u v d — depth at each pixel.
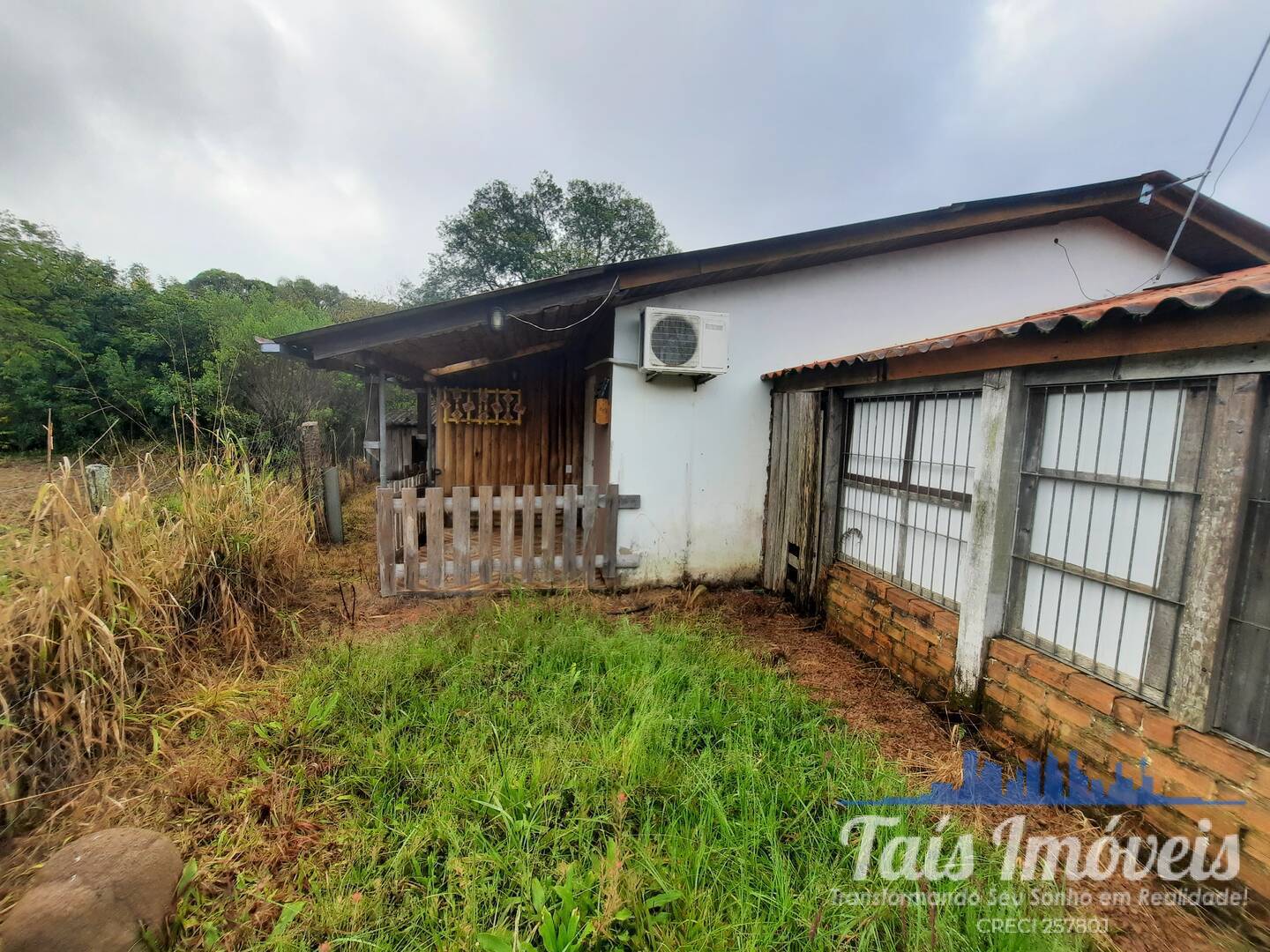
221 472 4.10
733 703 2.99
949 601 3.32
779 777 2.35
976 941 1.62
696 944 1.54
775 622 4.63
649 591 5.32
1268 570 1.83
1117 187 5.00
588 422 7.52
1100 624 2.41
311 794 2.22
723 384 5.31
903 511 3.77
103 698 2.46
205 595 3.40
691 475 5.35
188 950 1.58
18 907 1.44
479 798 2.10
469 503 4.78
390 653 3.31
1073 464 2.55
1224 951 1.70
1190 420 2.05
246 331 10.75
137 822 2.03
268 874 1.83
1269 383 1.82
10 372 10.17
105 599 2.68
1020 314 5.73
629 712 2.80
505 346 6.38
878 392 3.98
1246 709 1.88
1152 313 1.99
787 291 5.31
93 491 3.62
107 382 10.41
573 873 1.78
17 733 2.13
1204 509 1.98
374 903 1.70
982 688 2.92
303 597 4.51
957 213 4.97
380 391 6.30
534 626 3.80
